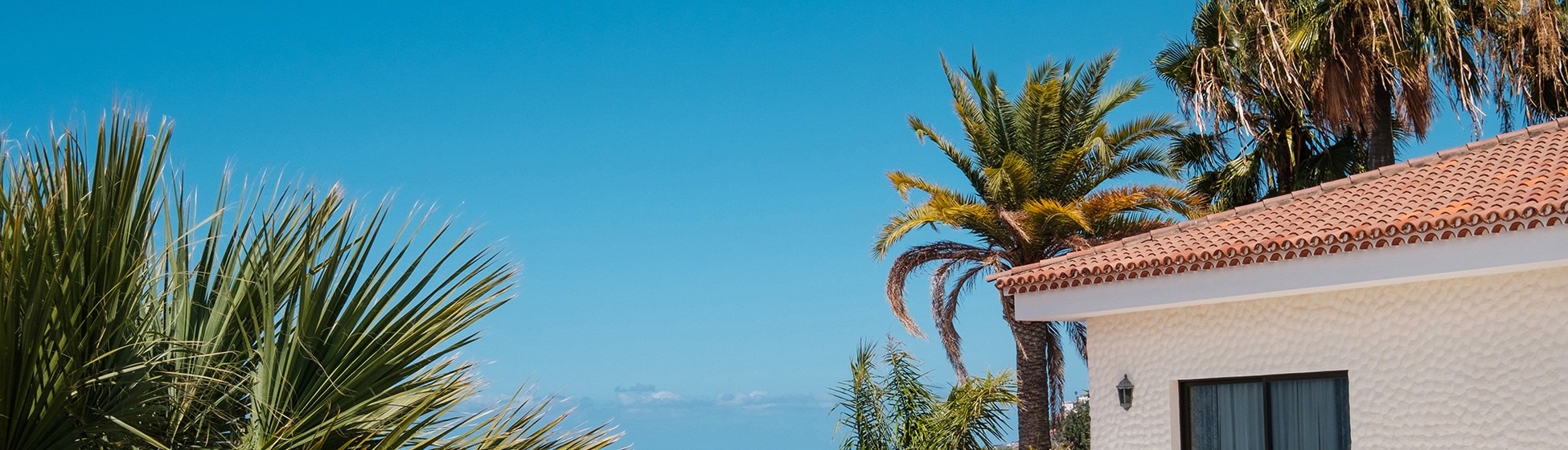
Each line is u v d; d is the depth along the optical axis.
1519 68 19.05
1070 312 11.50
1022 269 12.20
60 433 4.55
